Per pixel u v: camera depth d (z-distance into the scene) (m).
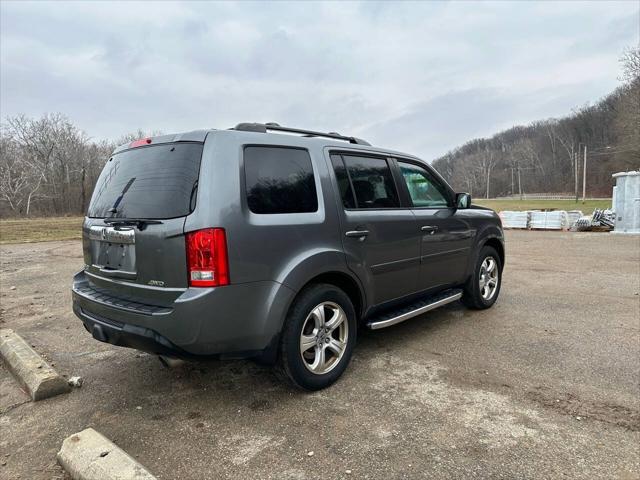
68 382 3.30
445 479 2.16
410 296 4.09
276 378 3.39
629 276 7.40
